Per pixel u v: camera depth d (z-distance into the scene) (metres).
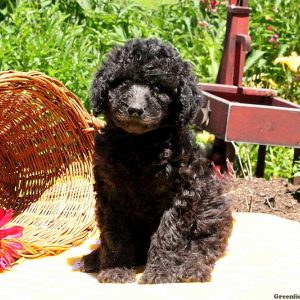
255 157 1.79
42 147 1.42
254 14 2.14
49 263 1.22
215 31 2.16
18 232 1.22
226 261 1.20
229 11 1.75
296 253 1.23
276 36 2.03
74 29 1.97
